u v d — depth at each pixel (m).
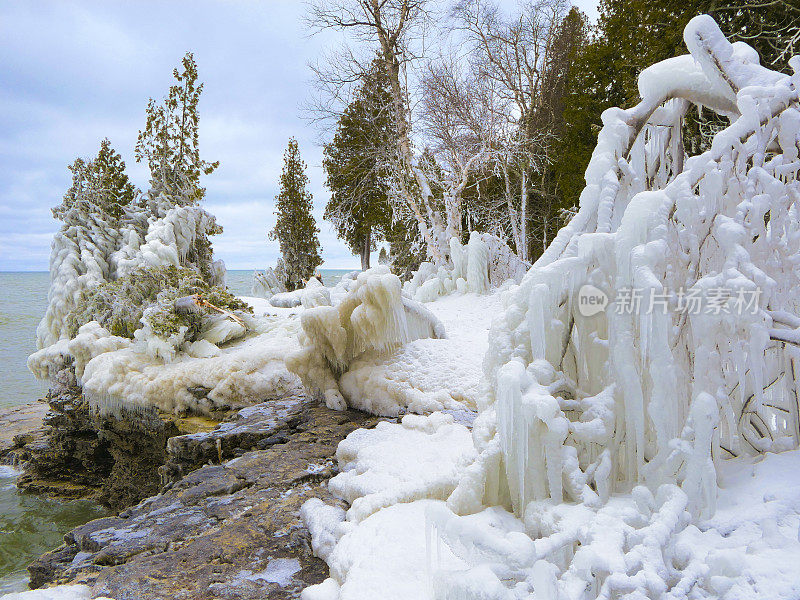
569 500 2.37
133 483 7.95
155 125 18.73
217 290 10.23
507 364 2.43
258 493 3.71
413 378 5.79
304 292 8.55
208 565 2.76
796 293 2.49
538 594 1.59
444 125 20.78
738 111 2.86
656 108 2.98
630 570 1.65
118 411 7.74
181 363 7.93
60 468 9.47
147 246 12.09
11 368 22.61
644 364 2.19
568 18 26.25
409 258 28.73
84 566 2.87
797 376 2.41
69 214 13.30
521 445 2.35
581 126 20.67
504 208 25.62
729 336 2.21
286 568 2.72
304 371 6.19
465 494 2.56
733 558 1.63
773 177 2.49
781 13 11.19
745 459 2.51
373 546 2.46
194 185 18.91
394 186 21.78
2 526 7.73
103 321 9.88
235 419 6.09
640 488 2.06
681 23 13.45
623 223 2.33
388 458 3.73
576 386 2.62
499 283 16.36
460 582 1.73
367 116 22.25
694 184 2.46
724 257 2.49
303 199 34.38
